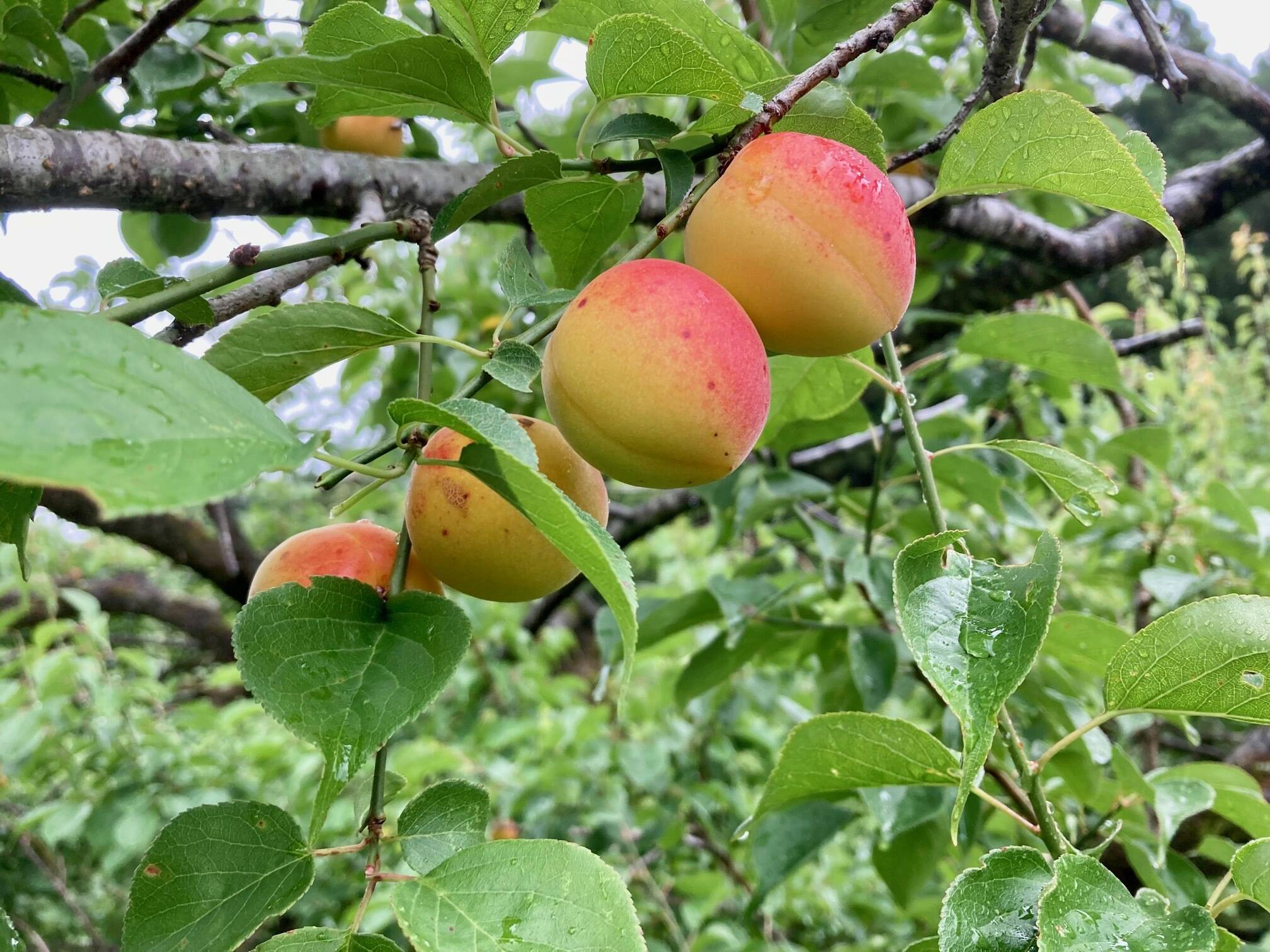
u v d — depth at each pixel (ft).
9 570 17.89
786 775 4.48
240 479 2.52
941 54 9.63
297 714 3.43
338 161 6.90
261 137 8.50
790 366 6.88
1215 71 8.63
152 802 12.89
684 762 14.08
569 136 9.51
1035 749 7.63
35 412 2.26
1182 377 17.74
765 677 12.59
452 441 4.28
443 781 3.82
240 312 5.12
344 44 4.55
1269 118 8.63
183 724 13.85
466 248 14.19
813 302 4.03
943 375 9.92
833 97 4.60
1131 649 3.67
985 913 3.29
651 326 3.68
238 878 3.43
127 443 2.35
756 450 10.43
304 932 3.32
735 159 4.18
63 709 13.64
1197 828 7.54
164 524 13.26
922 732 3.95
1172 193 9.72
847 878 14.82
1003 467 9.61
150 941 3.30
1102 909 3.15
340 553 4.47
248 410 2.80
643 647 9.04
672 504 13.80
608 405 3.74
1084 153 3.93
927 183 9.15
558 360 3.88
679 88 4.33
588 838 12.53
